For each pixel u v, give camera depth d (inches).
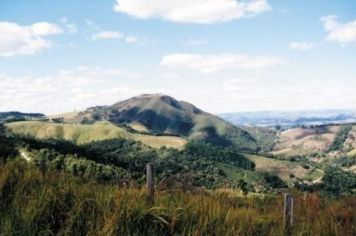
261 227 376.5
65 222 280.1
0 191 302.7
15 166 356.5
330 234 438.9
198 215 337.7
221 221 343.6
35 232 266.5
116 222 285.4
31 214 277.7
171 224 303.7
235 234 326.3
